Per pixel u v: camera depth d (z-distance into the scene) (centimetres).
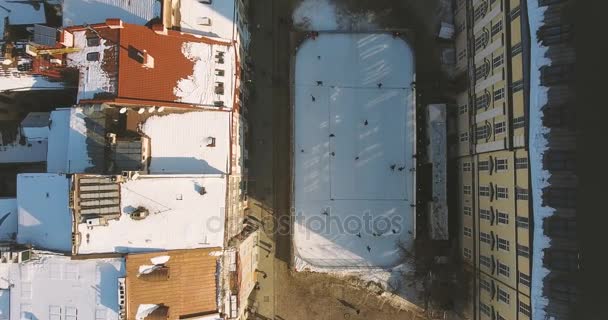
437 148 4791
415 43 5069
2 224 4003
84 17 3988
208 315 3856
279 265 5019
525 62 3422
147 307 3700
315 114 4844
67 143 4028
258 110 5100
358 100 4844
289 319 4997
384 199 4825
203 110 4022
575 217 3192
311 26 5019
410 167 4806
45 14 4334
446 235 4766
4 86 4097
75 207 3628
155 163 3941
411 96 4816
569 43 3216
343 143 4834
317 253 4822
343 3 5025
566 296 3209
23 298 3809
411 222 4800
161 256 3738
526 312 3506
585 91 3178
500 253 3962
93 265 3756
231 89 4100
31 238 3806
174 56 3928
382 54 4844
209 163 4012
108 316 3744
